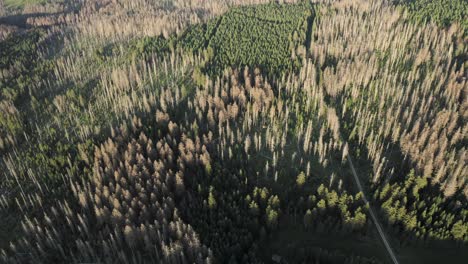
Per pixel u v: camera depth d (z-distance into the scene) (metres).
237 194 89.56
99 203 88.12
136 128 118.75
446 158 94.81
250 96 128.25
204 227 82.06
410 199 87.88
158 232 78.12
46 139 128.50
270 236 85.50
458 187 87.62
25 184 105.75
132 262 81.00
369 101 124.25
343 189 95.75
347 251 82.06
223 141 110.81
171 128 113.50
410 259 79.50
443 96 120.12
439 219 81.94
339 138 113.62
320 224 84.75
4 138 126.00
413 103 119.00
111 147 105.69
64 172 107.06
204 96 131.88
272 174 102.44
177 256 75.62
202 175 97.19
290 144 114.06
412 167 96.12
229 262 73.75
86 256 82.00
